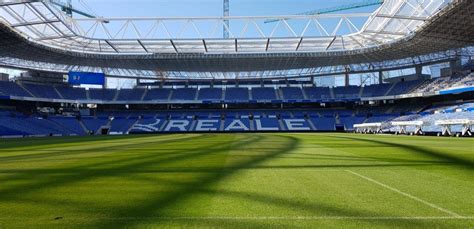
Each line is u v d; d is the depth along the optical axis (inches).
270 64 2379.4
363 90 2522.1
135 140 1183.6
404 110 2321.6
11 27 1565.0
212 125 2437.3
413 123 1514.5
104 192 265.7
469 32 1596.9
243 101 2600.9
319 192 265.7
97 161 482.0
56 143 1048.8
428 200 238.7
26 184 301.3
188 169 389.4
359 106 2600.9
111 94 2657.5
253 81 2817.4
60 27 1721.2
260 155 554.3
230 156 538.6
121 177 335.3
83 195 255.9
